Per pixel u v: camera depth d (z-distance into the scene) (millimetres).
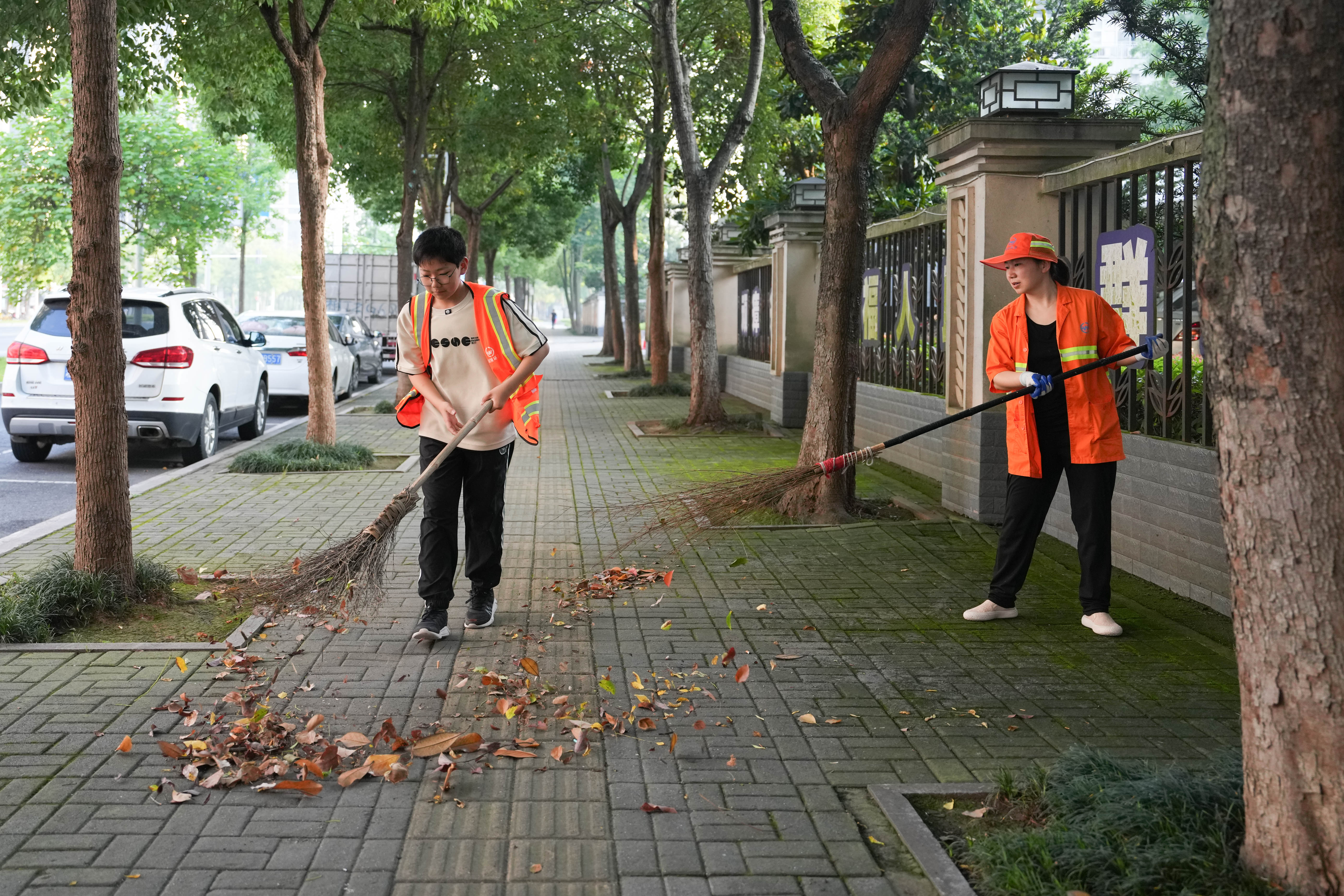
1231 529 2779
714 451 12570
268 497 9188
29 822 3271
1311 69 2564
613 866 3078
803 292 14953
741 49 18844
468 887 2951
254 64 14023
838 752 3908
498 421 5305
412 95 17203
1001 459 8078
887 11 14859
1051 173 7859
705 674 4758
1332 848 2643
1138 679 4750
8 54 11219
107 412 5516
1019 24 16281
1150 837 3029
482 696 4438
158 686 4484
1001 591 5668
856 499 8531
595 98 21125
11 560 6797
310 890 2916
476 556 5379
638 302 26578
